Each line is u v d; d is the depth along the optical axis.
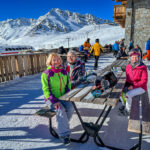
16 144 2.37
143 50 14.77
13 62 6.64
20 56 6.94
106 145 2.28
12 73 6.62
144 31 14.48
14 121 3.09
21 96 4.61
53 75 2.37
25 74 7.30
